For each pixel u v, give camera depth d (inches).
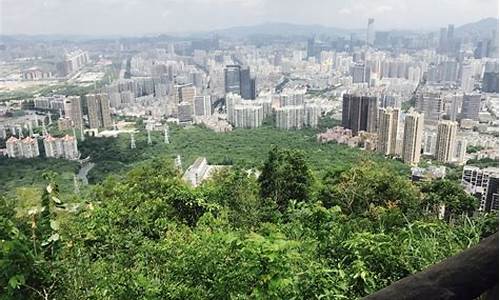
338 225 142.8
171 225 215.3
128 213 216.1
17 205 99.3
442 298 27.6
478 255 28.4
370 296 28.8
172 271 122.7
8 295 85.0
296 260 93.8
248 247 88.1
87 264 116.0
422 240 109.9
